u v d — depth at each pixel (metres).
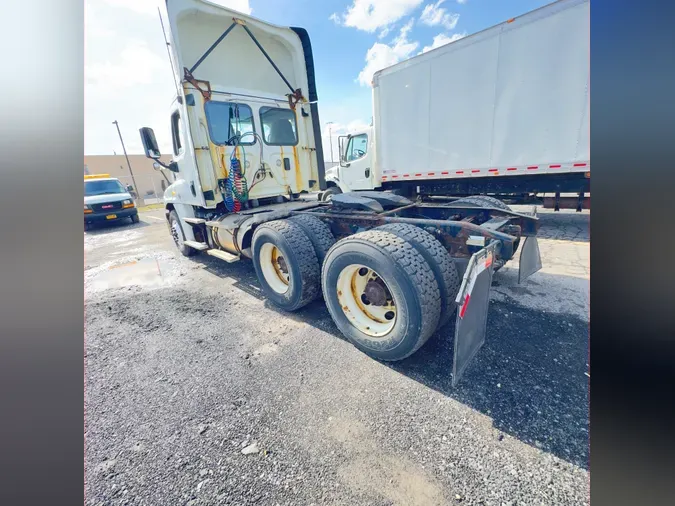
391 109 6.62
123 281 4.55
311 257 2.97
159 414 1.93
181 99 3.53
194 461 1.60
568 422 1.69
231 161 3.85
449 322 2.81
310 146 4.76
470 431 1.67
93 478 1.54
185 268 5.08
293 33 4.30
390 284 2.10
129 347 2.73
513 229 2.75
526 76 4.93
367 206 3.15
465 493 1.37
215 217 4.30
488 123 5.43
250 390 2.09
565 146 4.80
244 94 3.93
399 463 1.52
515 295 3.22
